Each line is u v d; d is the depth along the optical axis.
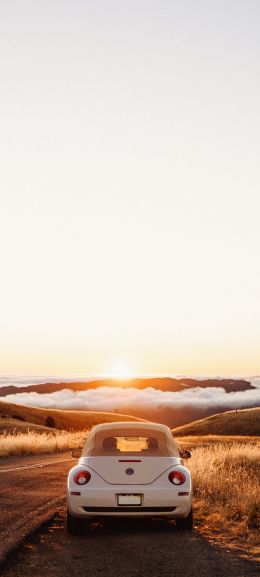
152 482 9.30
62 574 7.06
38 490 15.06
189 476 9.52
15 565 7.45
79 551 8.33
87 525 10.45
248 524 10.75
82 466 9.50
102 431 10.14
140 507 9.20
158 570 7.30
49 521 10.48
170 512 9.30
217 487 14.54
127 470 9.37
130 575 7.05
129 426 10.32
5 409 129.25
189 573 7.16
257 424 111.88
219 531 10.00
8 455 28.55
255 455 24.36
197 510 12.06
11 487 15.56
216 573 7.17
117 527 10.28
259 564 7.66
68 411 155.88
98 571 7.22
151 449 9.80
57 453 30.59
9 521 10.38
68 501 9.34
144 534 9.63
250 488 13.98
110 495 9.18
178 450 10.25
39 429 78.94
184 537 9.40
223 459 21.95
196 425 119.81
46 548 8.48
